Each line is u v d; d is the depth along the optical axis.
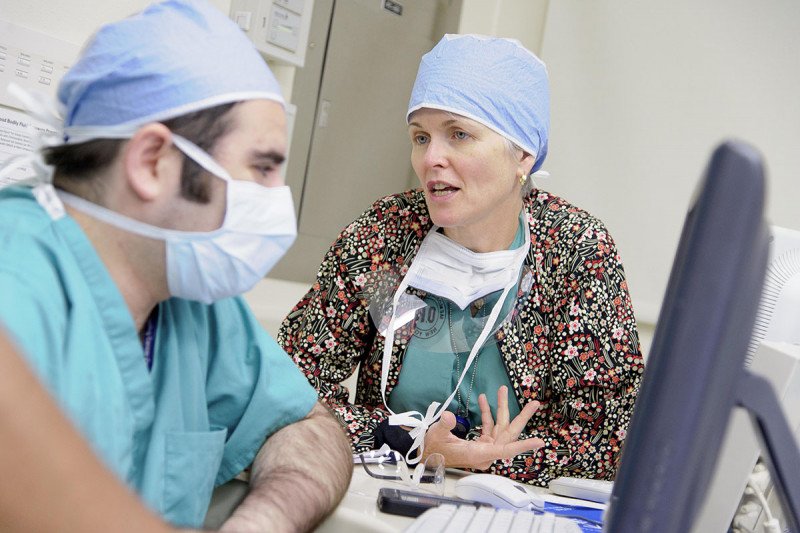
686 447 0.53
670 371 0.53
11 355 0.55
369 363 1.85
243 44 0.96
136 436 0.98
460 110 1.64
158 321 1.05
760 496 1.15
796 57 3.00
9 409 0.53
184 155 0.90
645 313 3.22
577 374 1.76
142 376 0.95
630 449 0.55
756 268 0.53
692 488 0.54
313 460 1.15
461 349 1.77
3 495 0.53
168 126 0.90
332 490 1.12
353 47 3.32
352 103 3.38
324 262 1.88
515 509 1.29
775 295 1.30
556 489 1.51
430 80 1.68
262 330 1.25
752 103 3.07
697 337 0.52
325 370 1.86
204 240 0.93
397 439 1.59
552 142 3.45
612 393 1.75
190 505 1.04
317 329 1.85
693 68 3.18
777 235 1.34
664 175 3.22
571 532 1.02
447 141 1.68
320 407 1.30
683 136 3.19
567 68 3.42
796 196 3.00
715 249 0.52
